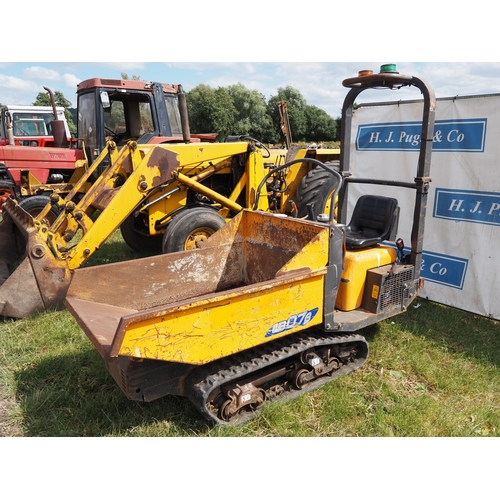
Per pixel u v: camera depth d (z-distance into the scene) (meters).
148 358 2.27
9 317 4.18
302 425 2.79
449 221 4.51
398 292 3.50
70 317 4.14
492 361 3.59
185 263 3.53
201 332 2.42
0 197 8.02
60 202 4.76
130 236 6.26
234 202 5.44
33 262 4.09
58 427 2.73
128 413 2.86
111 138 6.23
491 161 4.09
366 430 2.78
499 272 4.16
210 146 5.14
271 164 6.20
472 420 2.89
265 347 2.94
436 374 3.39
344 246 3.05
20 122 12.43
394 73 3.26
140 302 3.32
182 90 5.87
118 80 6.59
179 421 2.79
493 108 4.01
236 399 2.70
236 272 3.85
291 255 3.36
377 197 3.75
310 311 2.91
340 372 3.29
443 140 4.45
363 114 5.22
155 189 4.92
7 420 2.83
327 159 6.61
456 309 4.62
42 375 3.30
